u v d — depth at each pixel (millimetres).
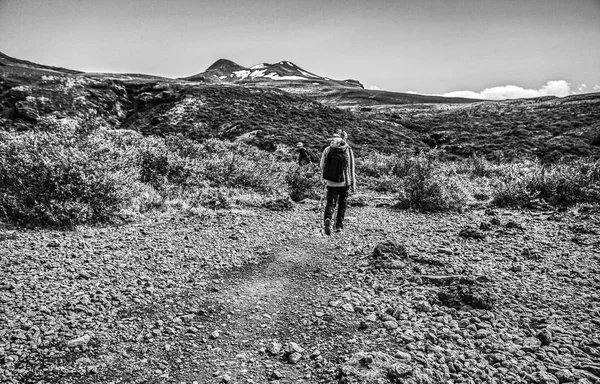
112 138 14680
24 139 9164
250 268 5766
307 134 45000
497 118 62281
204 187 12930
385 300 4547
